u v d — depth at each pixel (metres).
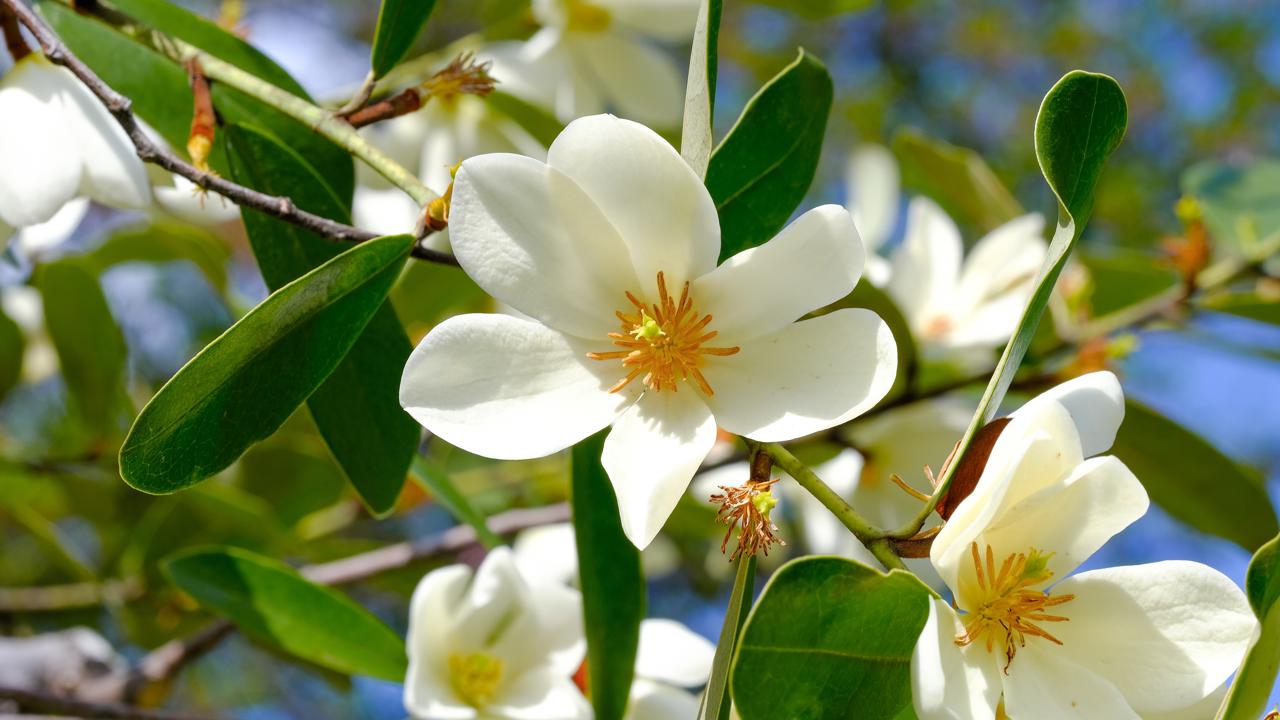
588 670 0.71
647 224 0.65
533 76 0.84
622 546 0.72
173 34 0.75
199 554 0.75
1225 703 0.61
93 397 0.91
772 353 0.65
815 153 0.70
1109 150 0.64
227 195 0.66
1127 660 0.63
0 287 0.97
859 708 0.61
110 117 0.70
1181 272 0.85
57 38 0.67
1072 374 0.83
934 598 0.61
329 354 0.65
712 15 0.65
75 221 0.78
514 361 0.65
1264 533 0.83
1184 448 0.82
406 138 0.85
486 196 0.64
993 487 0.61
